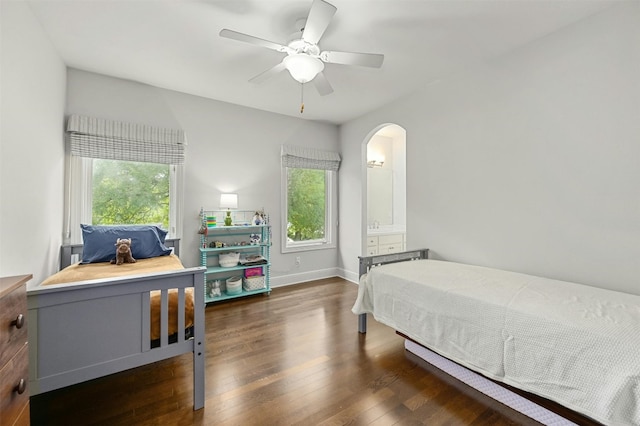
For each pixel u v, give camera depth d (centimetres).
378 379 188
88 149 274
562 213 212
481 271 235
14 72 165
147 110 308
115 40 225
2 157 153
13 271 165
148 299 148
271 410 158
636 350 115
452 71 277
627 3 180
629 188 181
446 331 185
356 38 221
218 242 348
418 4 183
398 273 229
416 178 324
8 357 87
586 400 125
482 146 261
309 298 350
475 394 175
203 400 159
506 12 192
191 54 246
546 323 141
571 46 205
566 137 208
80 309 131
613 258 188
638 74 177
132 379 186
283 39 223
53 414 153
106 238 252
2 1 152
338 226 461
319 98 346
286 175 412
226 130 359
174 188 328
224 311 306
